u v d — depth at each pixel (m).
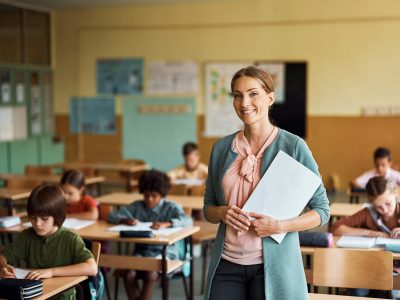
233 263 2.07
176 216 4.00
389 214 3.59
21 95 9.79
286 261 2.03
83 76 10.48
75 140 10.61
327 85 9.25
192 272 4.02
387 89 9.01
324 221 2.10
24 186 5.98
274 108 9.46
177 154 10.12
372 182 3.60
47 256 2.91
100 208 4.27
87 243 3.09
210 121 9.90
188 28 9.88
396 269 3.29
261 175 2.09
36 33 10.20
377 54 9.02
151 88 10.16
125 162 8.07
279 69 9.42
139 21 10.13
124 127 10.37
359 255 2.87
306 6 9.27
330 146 9.30
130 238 3.55
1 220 3.91
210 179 2.22
